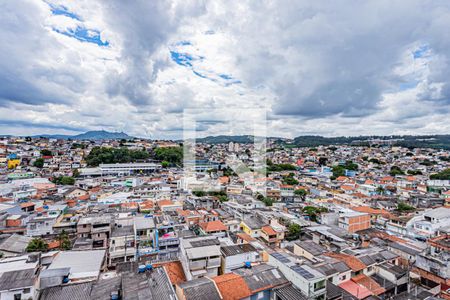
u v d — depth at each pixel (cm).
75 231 2803
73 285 1353
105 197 4238
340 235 2577
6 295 1183
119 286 1320
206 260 1628
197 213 3086
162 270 1432
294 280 1447
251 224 2875
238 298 1291
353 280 1748
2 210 3130
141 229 2364
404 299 1672
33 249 2186
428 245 2350
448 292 1719
